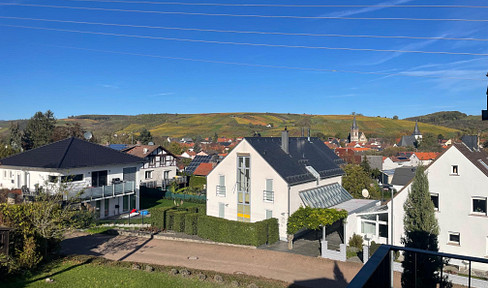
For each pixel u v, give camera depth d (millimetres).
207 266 22844
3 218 18234
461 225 23078
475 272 21594
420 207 21688
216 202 34219
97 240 28703
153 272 20047
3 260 16234
